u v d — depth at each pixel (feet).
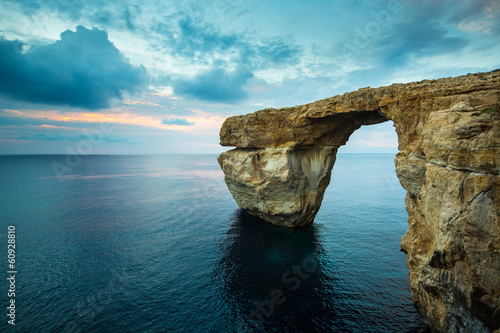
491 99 45.88
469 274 35.76
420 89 65.62
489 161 35.47
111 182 303.68
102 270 86.02
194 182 321.32
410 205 65.67
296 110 113.29
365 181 332.39
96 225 135.03
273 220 138.41
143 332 57.88
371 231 128.36
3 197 197.26
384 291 74.69
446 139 43.83
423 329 58.49
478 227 35.09
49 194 213.66
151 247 106.93
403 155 68.85
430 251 49.98
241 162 132.46
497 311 33.01
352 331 58.59
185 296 72.02
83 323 60.29
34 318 61.57
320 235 122.01
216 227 135.74
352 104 88.07
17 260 91.91
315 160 123.03
